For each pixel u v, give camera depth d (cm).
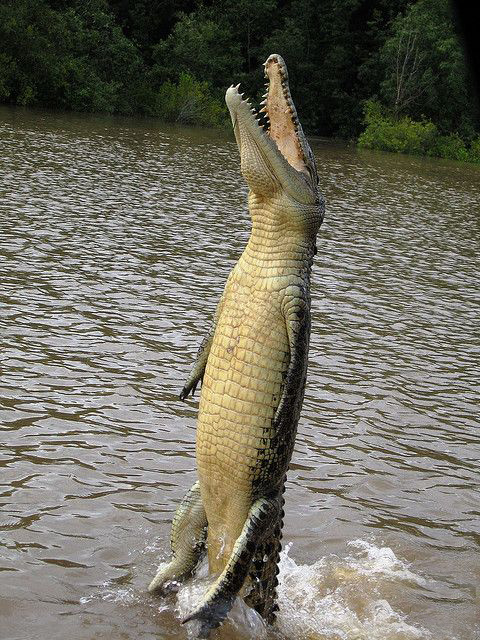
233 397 502
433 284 1580
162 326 1096
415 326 1268
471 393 1005
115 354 973
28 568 557
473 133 5384
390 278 1583
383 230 2125
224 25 5744
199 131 4375
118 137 3462
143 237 1645
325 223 2108
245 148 516
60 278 1262
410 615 562
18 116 3750
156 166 2731
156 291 1262
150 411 834
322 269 1575
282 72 538
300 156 532
